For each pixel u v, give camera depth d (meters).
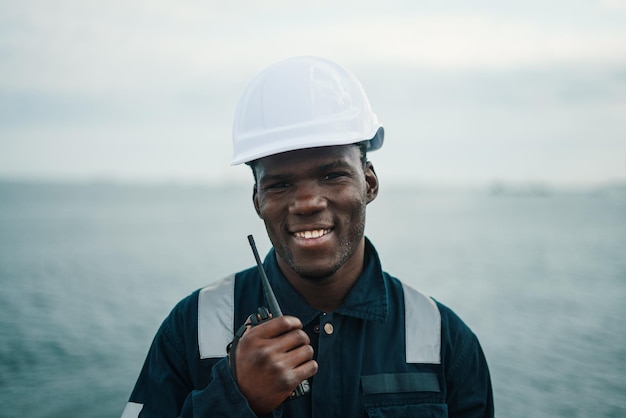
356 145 2.07
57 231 50.09
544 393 10.60
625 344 13.73
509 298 19.41
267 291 1.97
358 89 2.18
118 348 13.59
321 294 2.16
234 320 2.23
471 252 32.41
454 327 2.31
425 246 35.91
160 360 2.24
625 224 59.22
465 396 2.29
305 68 2.11
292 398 1.89
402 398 2.14
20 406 9.98
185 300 2.32
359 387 2.12
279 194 2.02
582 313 17.09
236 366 1.86
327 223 1.98
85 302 18.86
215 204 123.31
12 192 191.50
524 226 55.09
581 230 49.97
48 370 11.84
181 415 1.94
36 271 25.69
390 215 75.31
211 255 31.58
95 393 10.66
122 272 25.45
